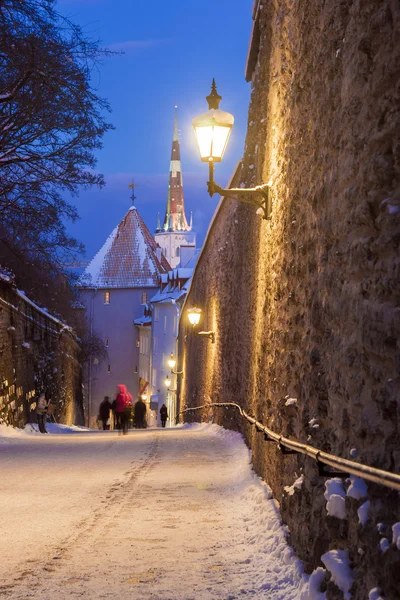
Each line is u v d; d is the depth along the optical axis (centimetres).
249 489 863
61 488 991
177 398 4641
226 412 1970
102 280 8406
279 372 721
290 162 693
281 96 788
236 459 1312
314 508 486
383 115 351
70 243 2669
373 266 361
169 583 516
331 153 476
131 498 896
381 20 351
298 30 652
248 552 603
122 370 8312
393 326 327
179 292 6419
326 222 484
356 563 369
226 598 478
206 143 938
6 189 2252
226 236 2080
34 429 2933
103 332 8362
